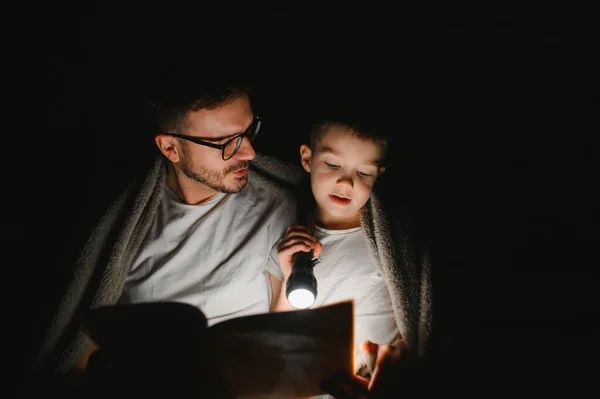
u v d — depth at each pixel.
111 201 1.33
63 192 1.42
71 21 1.65
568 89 1.63
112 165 1.41
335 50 1.70
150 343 1.08
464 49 1.67
